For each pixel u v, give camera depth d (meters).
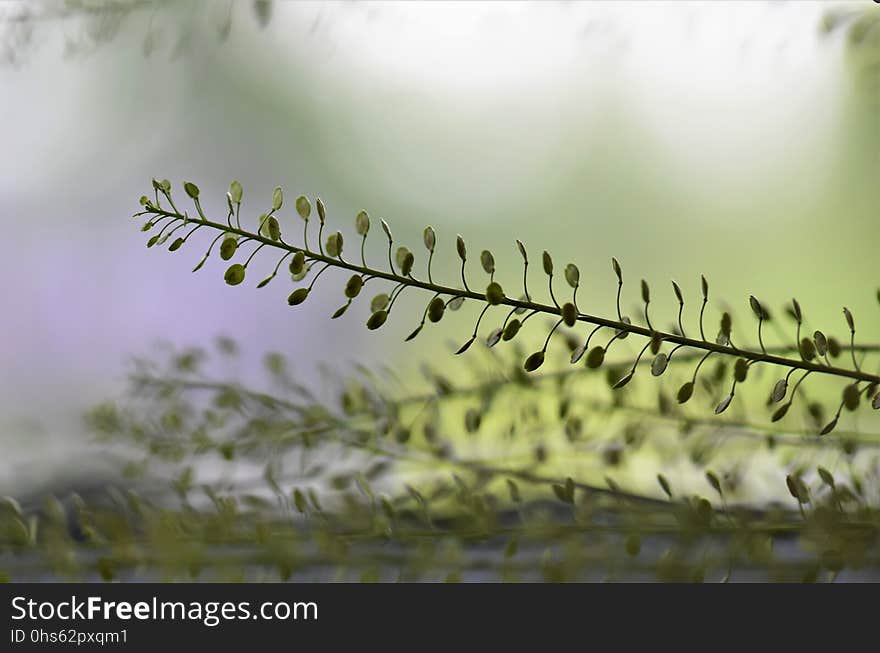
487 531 0.42
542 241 1.03
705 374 0.45
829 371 0.41
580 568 0.41
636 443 0.45
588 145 0.99
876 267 0.86
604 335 0.46
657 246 0.98
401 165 1.06
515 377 0.46
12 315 0.81
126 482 0.48
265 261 0.76
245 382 0.48
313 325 0.74
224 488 0.46
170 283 0.79
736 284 0.92
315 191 1.07
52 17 0.48
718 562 0.41
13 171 0.91
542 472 0.45
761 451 0.45
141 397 0.48
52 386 0.73
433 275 1.04
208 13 0.48
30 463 0.50
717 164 0.92
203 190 1.02
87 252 0.89
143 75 0.96
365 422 0.46
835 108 0.71
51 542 0.42
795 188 0.89
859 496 0.42
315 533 0.42
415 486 0.44
